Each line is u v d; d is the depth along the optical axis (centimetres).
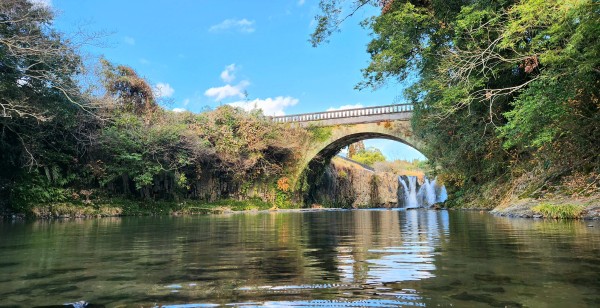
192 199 2445
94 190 1780
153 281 254
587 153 1034
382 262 318
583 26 682
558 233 532
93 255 376
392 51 1441
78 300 207
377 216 1366
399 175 4609
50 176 1606
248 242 489
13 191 1409
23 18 1261
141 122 1980
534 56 889
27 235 621
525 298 202
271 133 2880
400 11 1370
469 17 1021
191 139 2181
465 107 1474
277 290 227
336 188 3906
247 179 2841
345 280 252
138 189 2059
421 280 248
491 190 1795
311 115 3125
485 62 1141
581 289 220
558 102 903
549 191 1068
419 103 1748
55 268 303
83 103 1579
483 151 1927
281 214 1741
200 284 244
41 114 1298
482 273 268
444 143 2105
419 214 1495
